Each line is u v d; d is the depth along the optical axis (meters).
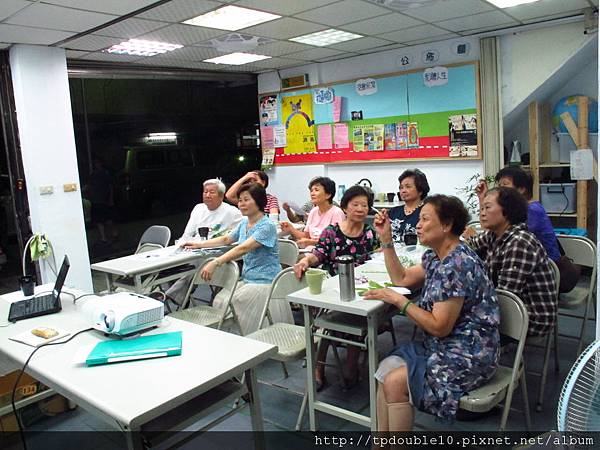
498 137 5.00
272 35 4.59
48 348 1.85
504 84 4.96
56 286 2.39
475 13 4.20
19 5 3.31
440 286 1.90
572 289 2.96
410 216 3.46
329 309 2.30
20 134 4.58
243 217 4.11
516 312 1.97
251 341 1.84
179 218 6.66
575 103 4.68
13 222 5.01
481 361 1.88
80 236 4.87
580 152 4.54
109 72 5.33
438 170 5.49
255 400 1.79
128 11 3.58
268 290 2.99
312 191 3.91
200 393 1.50
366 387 2.81
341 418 2.43
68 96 4.73
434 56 5.30
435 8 3.98
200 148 6.67
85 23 3.81
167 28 4.10
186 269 3.66
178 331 1.95
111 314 1.87
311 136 6.40
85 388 1.49
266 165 6.87
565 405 1.05
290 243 3.54
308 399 2.40
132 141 6.04
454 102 5.21
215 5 3.56
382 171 5.92
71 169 4.77
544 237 2.92
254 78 6.82
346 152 6.11
